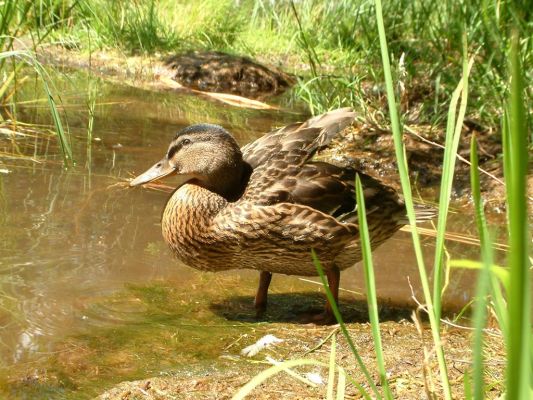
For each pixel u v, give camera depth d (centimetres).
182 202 481
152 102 1013
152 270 520
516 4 867
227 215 469
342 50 1355
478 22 867
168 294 488
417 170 788
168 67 1202
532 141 736
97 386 363
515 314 116
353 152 811
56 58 1198
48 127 814
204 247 478
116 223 586
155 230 584
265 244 469
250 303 495
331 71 1236
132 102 994
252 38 1478
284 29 1525
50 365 379
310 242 468
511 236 116
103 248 539
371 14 1162
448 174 236
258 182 479
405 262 583
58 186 648
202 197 478
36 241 534
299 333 446
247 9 1599
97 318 439
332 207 481
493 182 754
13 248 517
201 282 516
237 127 916
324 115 519
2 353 387
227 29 1490
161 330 434
